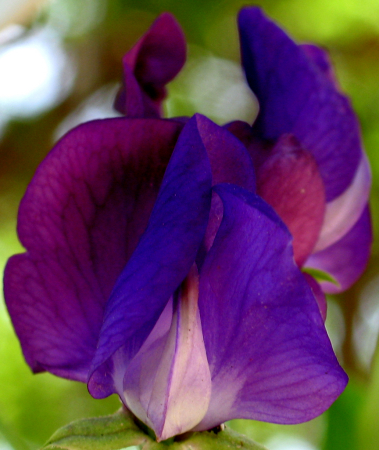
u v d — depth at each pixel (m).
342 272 0.22
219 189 0.17
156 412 0.18
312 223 0.19
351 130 0.19
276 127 0.19
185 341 0.18
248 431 0.37
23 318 0.19
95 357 0.17
